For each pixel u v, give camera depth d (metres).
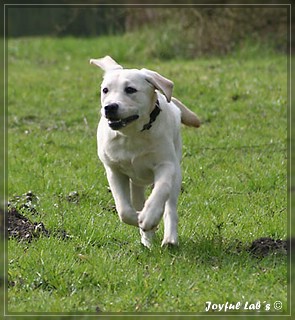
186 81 22.17
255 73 23.30
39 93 22.36
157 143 9.42
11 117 19.77
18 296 8.56
